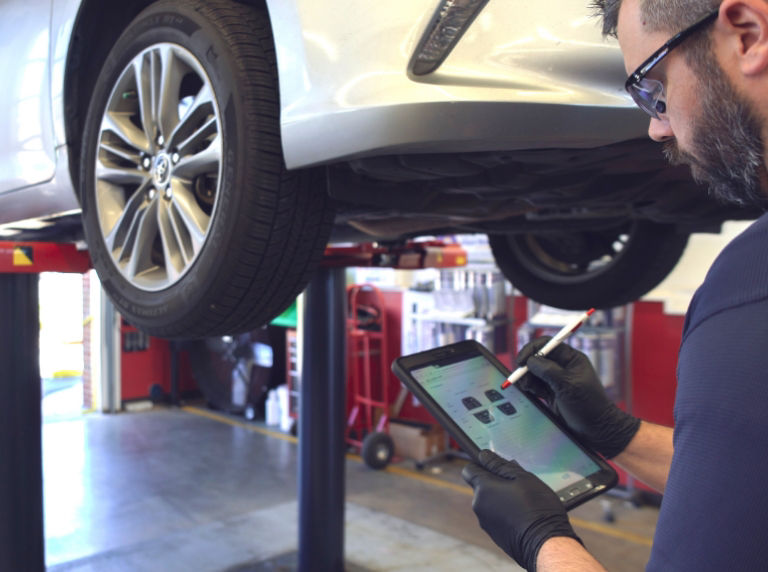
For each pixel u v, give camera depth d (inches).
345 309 128.0
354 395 218.5
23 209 84.0
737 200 25.5
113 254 67.0
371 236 107.0
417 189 60.0
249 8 55.9
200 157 56.1
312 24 47.8
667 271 102.4
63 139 75.3
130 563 134.2
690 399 23.2
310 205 54.1
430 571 131.6
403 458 210.4
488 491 32.5
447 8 42.6
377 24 44.8
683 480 23.2
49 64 76.5
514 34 44.5
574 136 44.6
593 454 38.9
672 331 164.2
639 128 45.5
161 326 59.5
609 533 151.9
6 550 97.7
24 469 99.4
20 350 99.4
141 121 69.5
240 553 139.5
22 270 89.7
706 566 21.9
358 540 147.1
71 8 72.4
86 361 278.8
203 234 56.3
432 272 232.4
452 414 38.2
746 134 23.0
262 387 250.4
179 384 288.4
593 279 107.3
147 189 64.6
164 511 164.1
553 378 39.5
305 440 126.9
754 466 21.2
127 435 236.8
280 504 169.3
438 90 42.7
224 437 234.8
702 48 23.8
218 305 55.1
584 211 84.8
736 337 22.3
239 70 51.6
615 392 160.2
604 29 30.2
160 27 59.4
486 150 46.3
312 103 47.1
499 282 184.1
